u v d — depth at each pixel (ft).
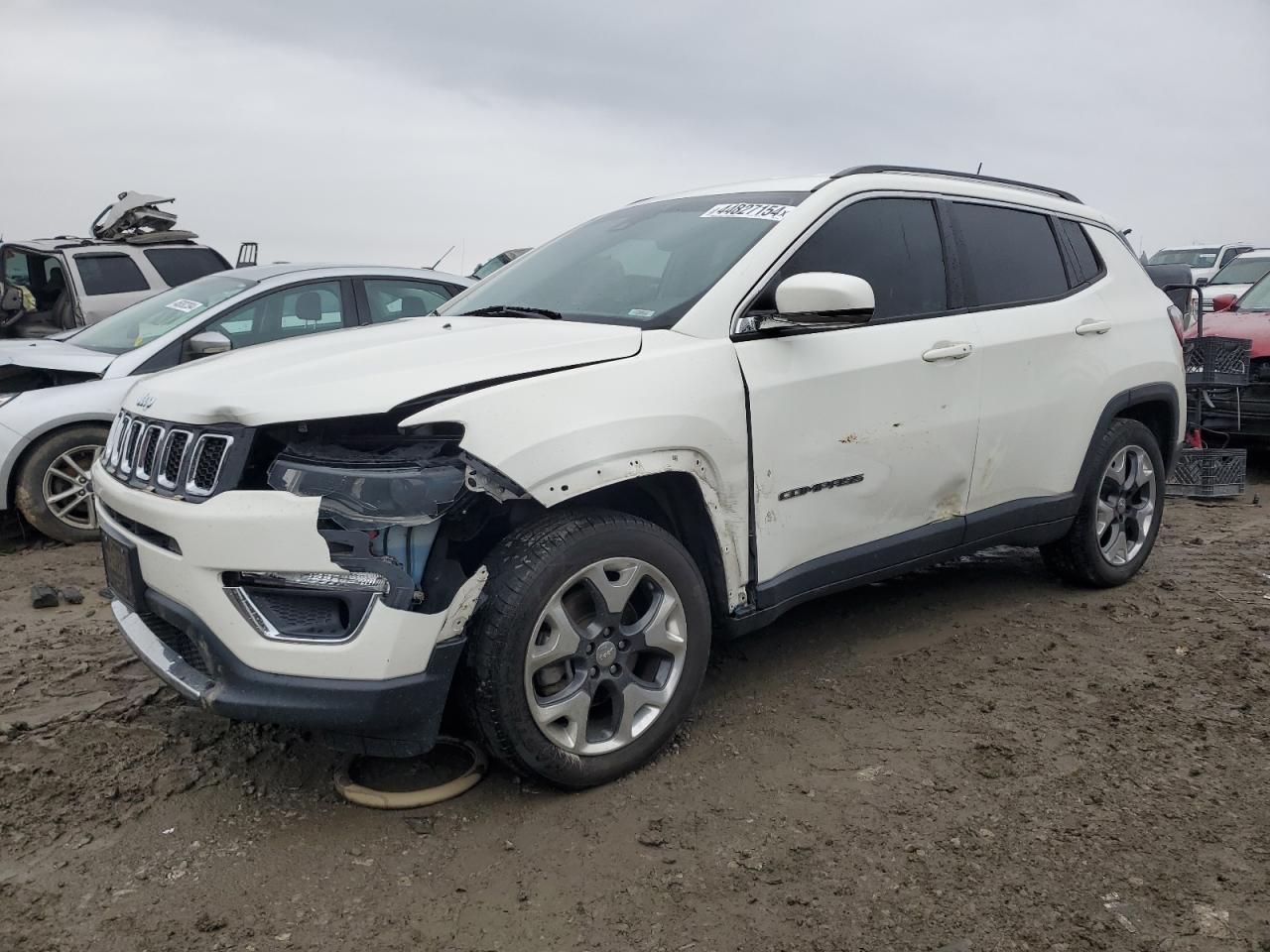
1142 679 13.19
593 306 12.42
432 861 9.23
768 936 8.16
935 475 13.43
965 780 10.59
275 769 10.92
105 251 34.40
